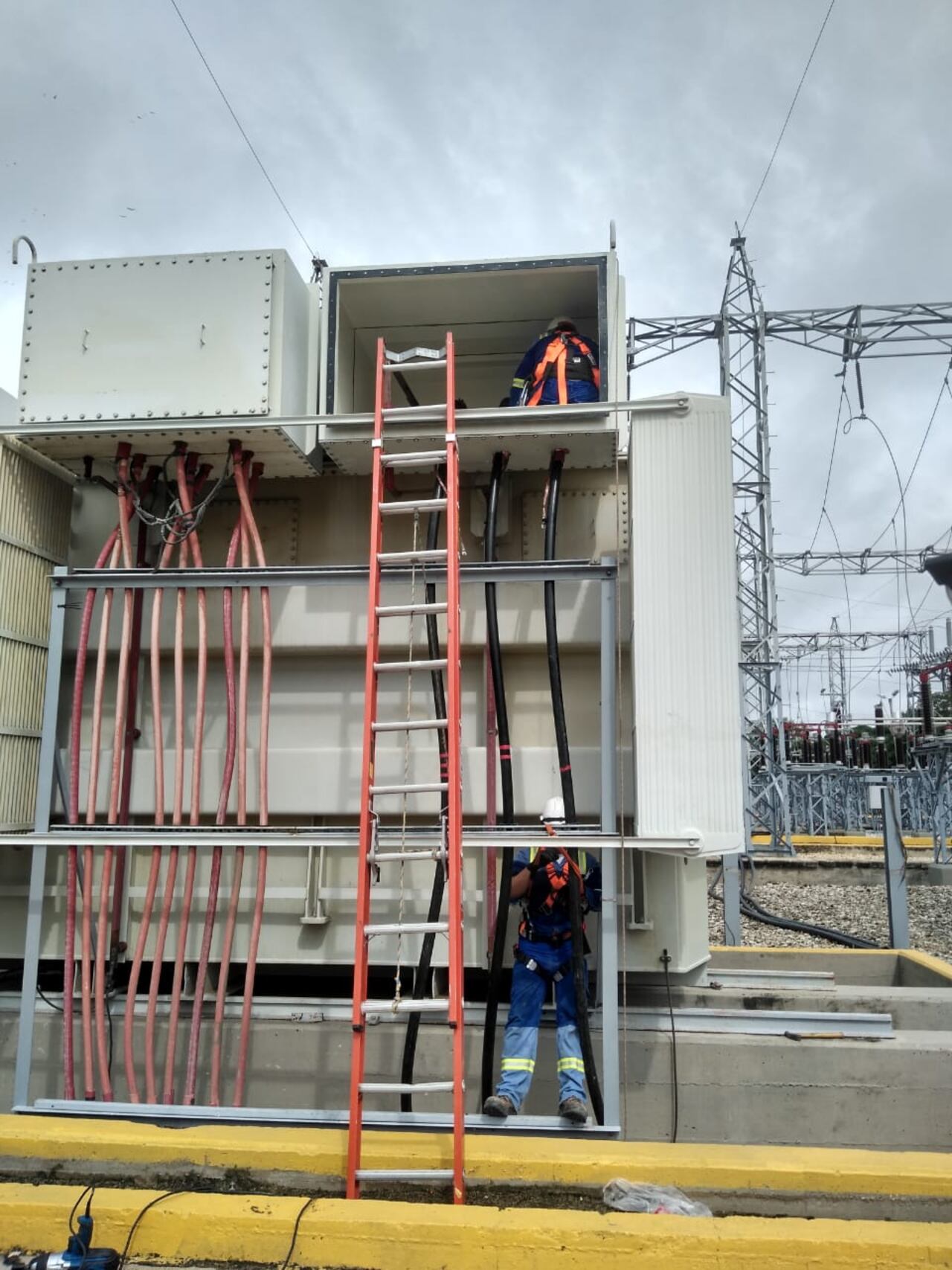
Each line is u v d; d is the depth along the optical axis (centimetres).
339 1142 369
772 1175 349
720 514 413
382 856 363
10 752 472
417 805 474
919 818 2486
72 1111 407
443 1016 463
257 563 473
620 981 489
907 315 1602
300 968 497
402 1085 355
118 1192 352
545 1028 461
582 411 427
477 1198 354
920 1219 343
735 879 1011
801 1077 445
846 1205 346
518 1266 317
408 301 532
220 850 441
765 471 1733
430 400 614
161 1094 462
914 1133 438
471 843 393
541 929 422
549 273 496
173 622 502
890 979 750
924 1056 442
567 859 410
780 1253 311
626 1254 314
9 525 478
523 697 494
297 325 493
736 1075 446
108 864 437
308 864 465
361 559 535
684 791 396
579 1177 353
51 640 438
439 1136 377
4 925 490
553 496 470
